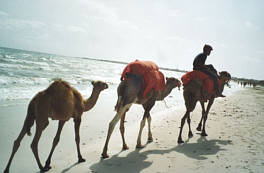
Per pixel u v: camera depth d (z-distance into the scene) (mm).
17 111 9578
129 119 10086
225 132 8344
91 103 5520
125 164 5227
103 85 5562
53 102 4543
